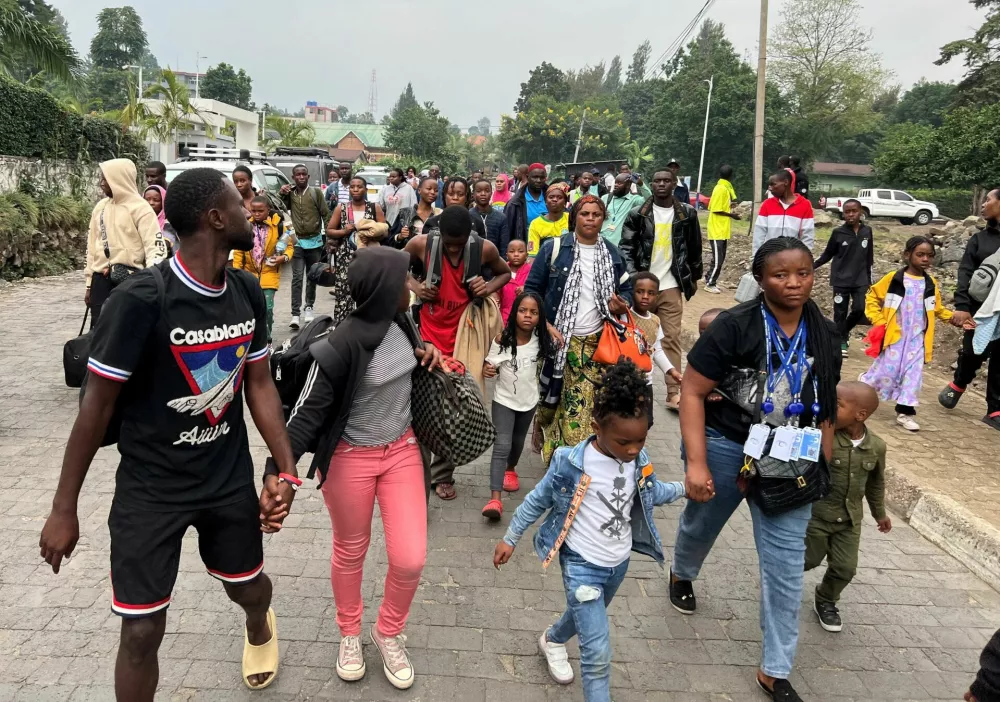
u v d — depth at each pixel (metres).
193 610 3.46
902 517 4.82
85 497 4.47
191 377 2.30
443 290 4.75
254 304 2.54
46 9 29.98
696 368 3.02
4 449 5.04
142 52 70.00
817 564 3.55
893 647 3.49
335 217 8.07
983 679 2.17
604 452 2.91
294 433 2.62
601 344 4.41
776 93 48.47
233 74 65.62
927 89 75.25
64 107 14.59
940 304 6.14
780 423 2.95
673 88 52.47
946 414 6.57
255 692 2.96
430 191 7.28
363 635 3.37
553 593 3.78
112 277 5.51
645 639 3.46
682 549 3.59
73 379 3.39
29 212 12.14
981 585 4.04
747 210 25.91
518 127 68.06
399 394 2.94
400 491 2.96
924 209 31.34
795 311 2.96
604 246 4.66
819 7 47.47
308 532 4.25
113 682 2.95
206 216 2.24
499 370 4.54
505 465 4.54
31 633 3.22
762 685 3.11
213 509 2.48
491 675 3.15
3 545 3.89
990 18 33.88
